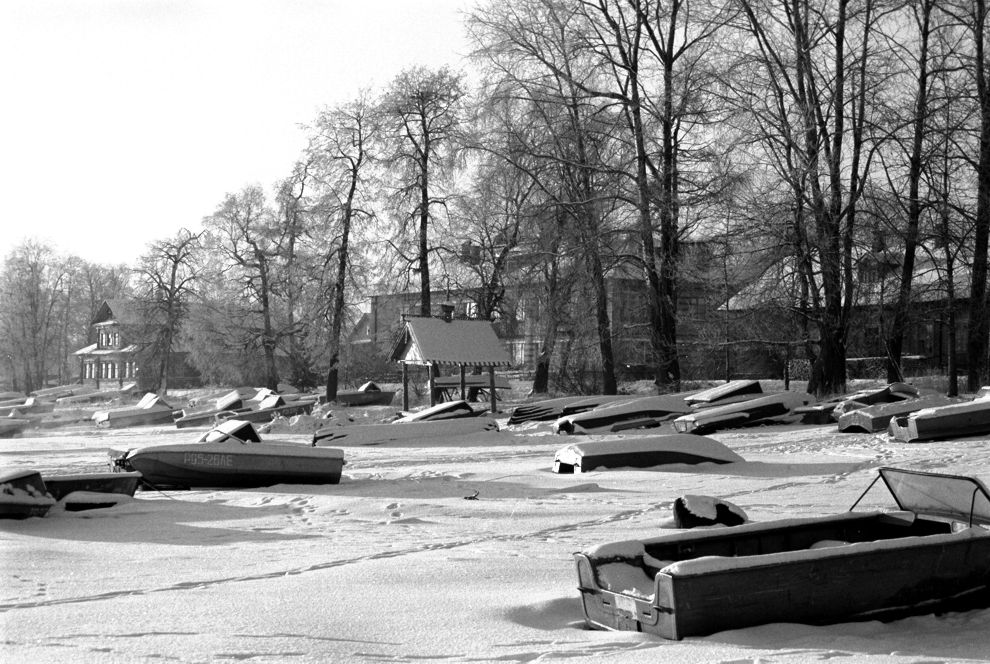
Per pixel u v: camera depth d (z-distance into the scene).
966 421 23.73
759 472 18.94
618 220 43.31
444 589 8.84
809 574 7.05
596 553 7.43
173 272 83.50
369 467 23.34
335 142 57.00
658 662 6.13
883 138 37.19
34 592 8.80
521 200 47.91
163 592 8.76
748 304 39.75
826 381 38.72
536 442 30.56
